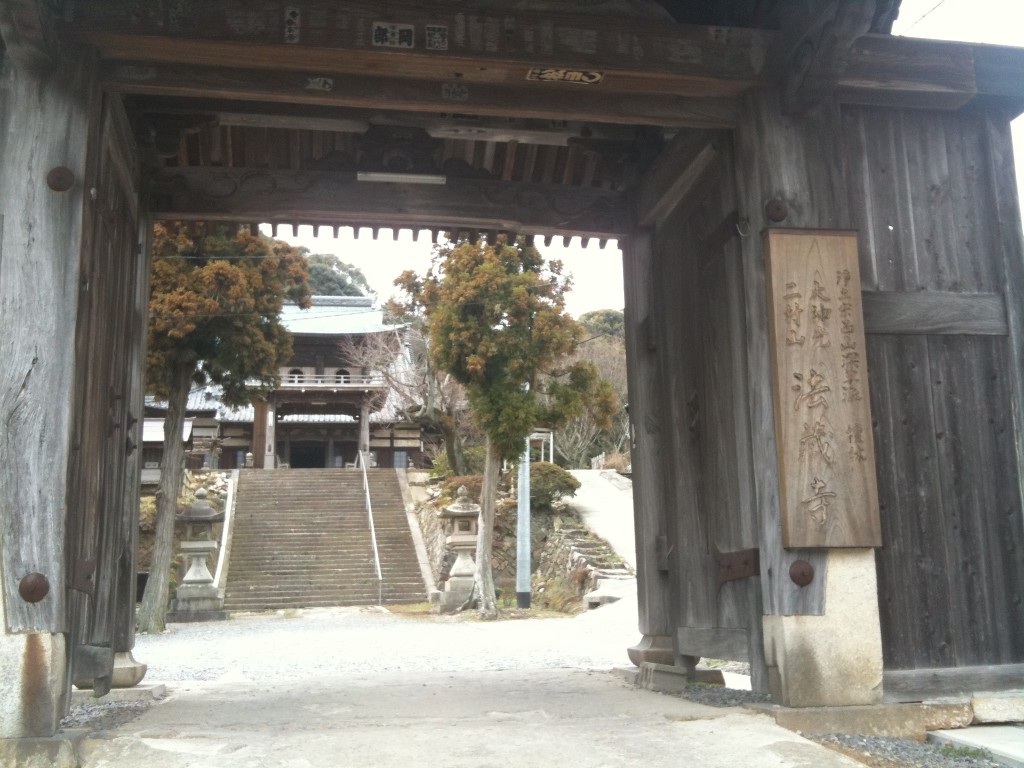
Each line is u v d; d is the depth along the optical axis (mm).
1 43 4777
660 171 6828
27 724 4129
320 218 7289
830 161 5395
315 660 9906
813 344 5102
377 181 7199
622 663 8961
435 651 10672
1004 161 5820
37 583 4234
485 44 5113
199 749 4137
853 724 4707
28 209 4551
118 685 6203
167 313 15953
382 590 20719
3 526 4281
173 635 14438
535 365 15906
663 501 7164
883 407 5332
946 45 5621
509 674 7230
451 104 5418
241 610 19359
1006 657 5215
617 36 5273
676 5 6371
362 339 39156
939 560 5238
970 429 5430
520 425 15805
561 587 19984
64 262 4531
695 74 5328
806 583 4914
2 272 4484
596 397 16484
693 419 6371
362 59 5043
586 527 23047
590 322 42656
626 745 4164
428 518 23906
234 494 26594
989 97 5812
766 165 5348
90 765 4008
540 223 7453
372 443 41188
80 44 4777
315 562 22125
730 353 5691
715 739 4270
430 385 27422
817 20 5004
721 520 5832
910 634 5125
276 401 38156
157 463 33531
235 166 7859
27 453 4348
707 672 6520
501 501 23422
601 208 7559
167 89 5121
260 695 6117
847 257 5234
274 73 5238
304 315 40156
